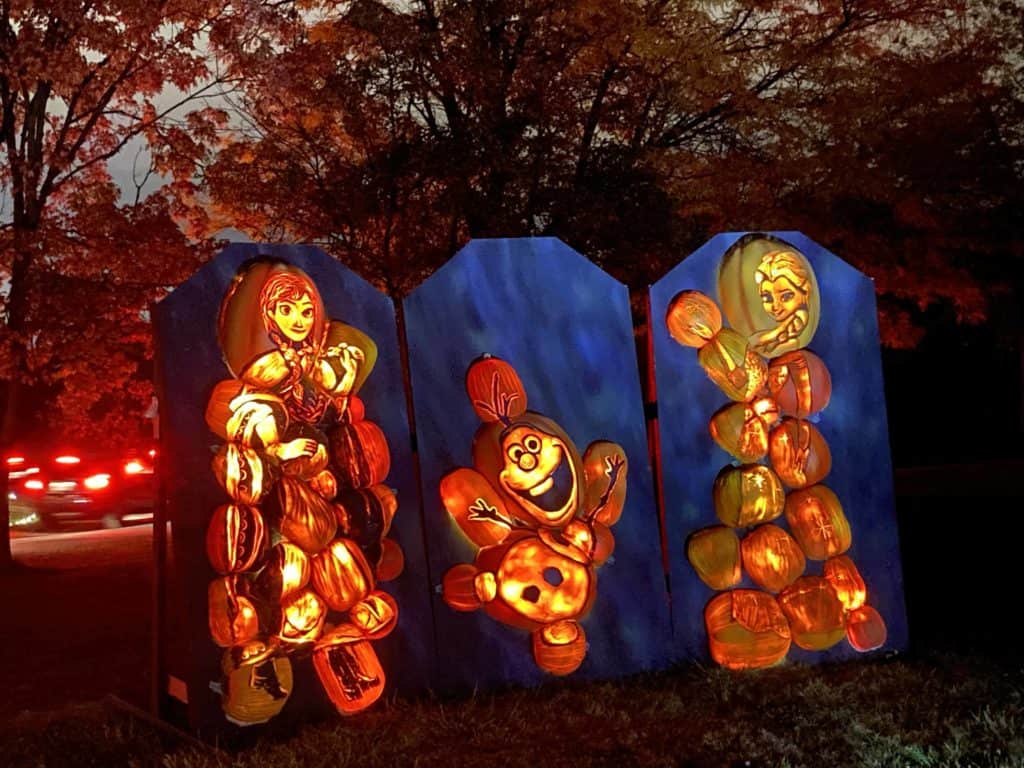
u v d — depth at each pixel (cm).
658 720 669
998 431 2948
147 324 1490
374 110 1426
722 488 793
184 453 673
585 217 1364
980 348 2827
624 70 1456
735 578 789
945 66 1445
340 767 597
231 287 695
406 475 729
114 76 1475
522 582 743
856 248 1455
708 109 1464
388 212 1423
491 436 748
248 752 630
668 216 1398
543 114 1415
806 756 602
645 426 802
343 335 721
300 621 686
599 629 760
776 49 1466
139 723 689
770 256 819
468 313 755
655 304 796
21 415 1620
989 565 1141
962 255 1605
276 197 1426
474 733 646
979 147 1486
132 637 959
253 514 683
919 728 646
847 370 833
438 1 1473
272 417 694
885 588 825
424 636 720
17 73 1381
